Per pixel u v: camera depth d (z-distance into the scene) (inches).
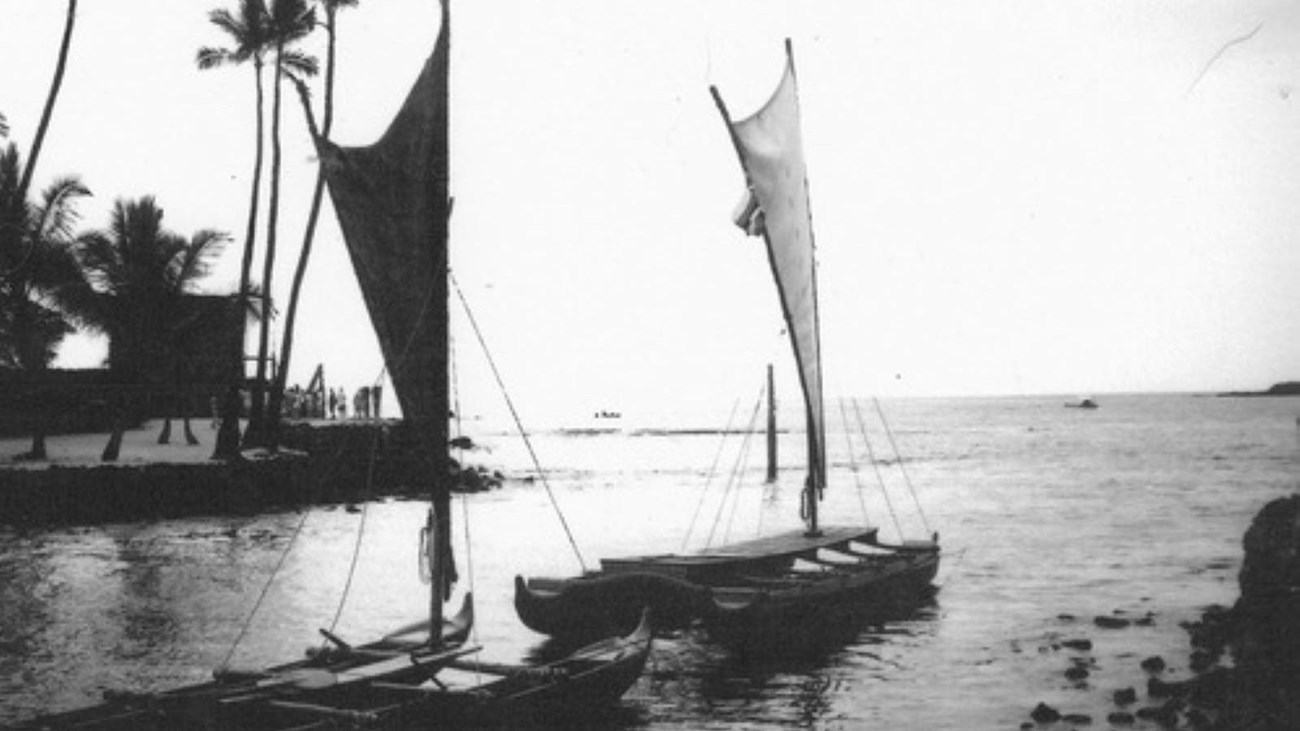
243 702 520.4
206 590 1139.3
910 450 4360.2
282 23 1978.3
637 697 715.4
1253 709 604.7
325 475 2092.8
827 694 722.2
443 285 644.1
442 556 637.9
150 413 2235.5
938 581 1200.8
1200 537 1563.7
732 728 646.5
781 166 1011.3
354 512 1911.9
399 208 636.7
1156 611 1005.2
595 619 780.6
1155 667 774.5
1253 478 2610.7
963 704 694.5
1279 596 718.5
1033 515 1903.3
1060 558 1371.8
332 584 1190.3
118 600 1074.1
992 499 2240.4
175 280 1829.5
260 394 2058.3
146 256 1809.8
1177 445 4256.9
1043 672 776.9
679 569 851.4
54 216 1710.1
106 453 1742.1
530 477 3016.7
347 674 577.0
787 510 2101.4
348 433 2255.2
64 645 873.5
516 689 589.9
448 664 621.9
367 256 625.6
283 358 2054.6
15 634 914.1
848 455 4097.0
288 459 1945.1
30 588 1133.7
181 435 2126.0
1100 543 1513.3
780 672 784.9
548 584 815.7
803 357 1048.2
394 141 637.9
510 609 1048.2
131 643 882.8
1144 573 1241.4
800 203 1064.8
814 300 1101.1
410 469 2364.7
